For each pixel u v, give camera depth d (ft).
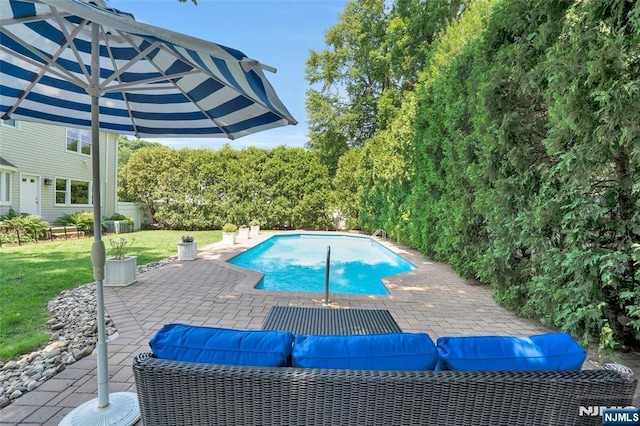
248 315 13.97
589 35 9.76
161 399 4.65
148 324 12.72
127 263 18.30
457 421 4.51
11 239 33.65
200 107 9.70
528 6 12.99
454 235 22.49
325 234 49.14
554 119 11.08
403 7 47.42
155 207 55.42
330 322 9.75
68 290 17.25
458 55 22.54
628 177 10.36
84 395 8.02
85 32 7.82
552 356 4.90
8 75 8.20
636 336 10.55
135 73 9.30
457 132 21.26
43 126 43.11
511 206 14.28
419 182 29.71
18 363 9.66
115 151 54.65
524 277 14.61
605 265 10.29
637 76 9.08
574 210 11.20
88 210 50.29
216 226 54.65
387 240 42.68
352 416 4.51
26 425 6.95
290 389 4.51
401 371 4.63
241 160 54.49
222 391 4.57
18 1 4.89
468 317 14.66
